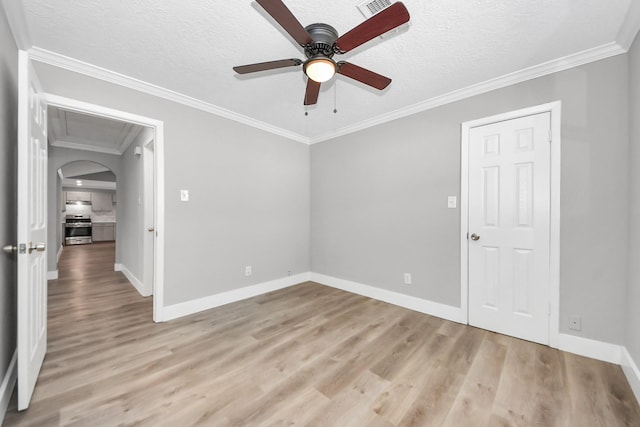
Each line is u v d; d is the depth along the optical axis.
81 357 1.89
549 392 1.54
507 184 2.25
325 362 1.85
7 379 1.48
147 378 1.66
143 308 2.87
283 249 3.67
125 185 4.46
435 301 2.69
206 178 2.86
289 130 3.64
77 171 6.95
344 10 1.52
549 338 2.06
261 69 1.69
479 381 1.65
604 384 1.61
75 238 8.80
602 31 1.68
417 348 2.04
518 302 2.20
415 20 1.59
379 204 3.16
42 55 1.91
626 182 1.78
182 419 1.34
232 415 1.37
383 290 3.12
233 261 3.10
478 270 2.41
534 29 1.67
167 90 2.51
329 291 3.50
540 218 2.10
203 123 2.83
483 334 2.28
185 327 2.40
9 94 1.54
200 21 1.63
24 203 1.35
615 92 1.81
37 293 1.63
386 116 3.05
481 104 2.39
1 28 1.39
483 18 1.58
